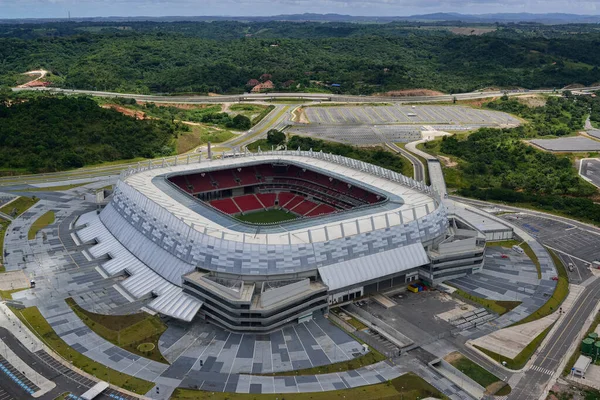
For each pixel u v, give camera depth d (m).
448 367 124.56
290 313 138.50
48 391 113.25
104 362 123.50
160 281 154.50
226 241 145.50
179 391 113.69
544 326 142.38
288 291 138.00
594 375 121.81
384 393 114.00
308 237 150.75
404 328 140.12
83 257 181.12
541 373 122.19
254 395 112.88
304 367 122.94
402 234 161.25
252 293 136.75
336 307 150.75
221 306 135.38
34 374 118.62
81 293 155.12
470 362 125.62
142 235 174.12
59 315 142.88
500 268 178.12
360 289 155.12
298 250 145.25
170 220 163.00
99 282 162.25
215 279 145.00
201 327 139.12
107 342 131.38
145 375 119.12
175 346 130.38
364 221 163.75
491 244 199.12
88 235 197.00
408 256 160.25
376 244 156.38
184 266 151.62
